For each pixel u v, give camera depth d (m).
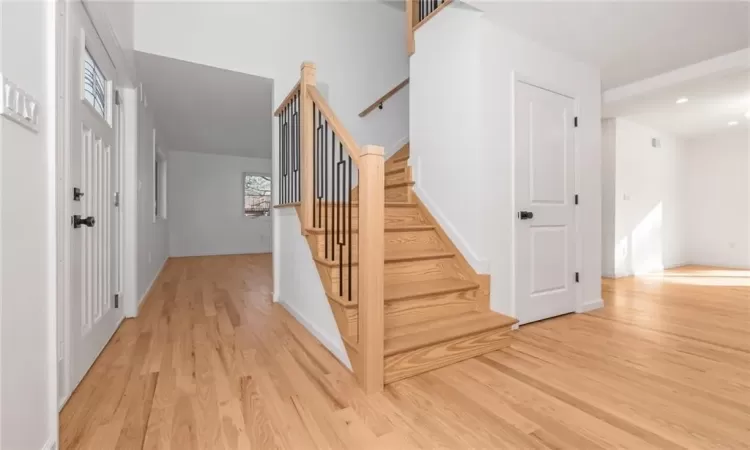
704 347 2.23
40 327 1.10
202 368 1.90
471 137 2.47
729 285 4.37
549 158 2.83
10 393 0.94
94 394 1.61
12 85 0.95
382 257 1.69
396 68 4.20
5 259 0.92
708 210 6.10
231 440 1.29
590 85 3.15
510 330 2.27
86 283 1.86
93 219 1.79
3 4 0.92
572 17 2.41
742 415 1.46
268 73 3.43
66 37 1.53
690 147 6.29
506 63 2.55
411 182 3.01
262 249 8.20
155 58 2.99
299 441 1.29
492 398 1.60
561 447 1.26
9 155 0.94
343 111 3.85
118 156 2.66
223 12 3.24
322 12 3.75
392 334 1.97
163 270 5.38
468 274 2.50
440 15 2.73
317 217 2.59
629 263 5.16
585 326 2.66
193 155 7.40
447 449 1.25
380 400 1.58
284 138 3.23
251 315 2.93
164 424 1.38
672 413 1.48
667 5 2.26
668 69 3.31
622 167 5.05
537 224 2.75
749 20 2.44
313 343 2.28
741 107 4.29
